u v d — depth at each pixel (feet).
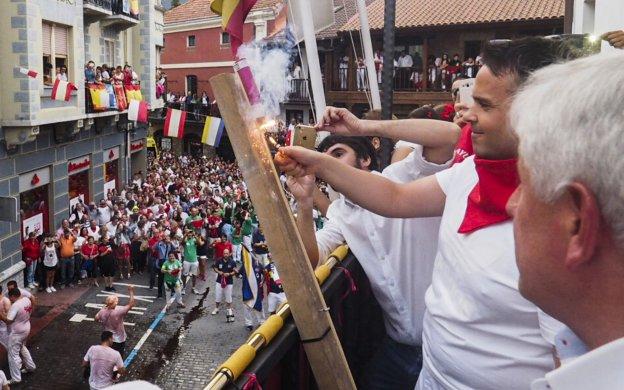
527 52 4.69
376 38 88.28
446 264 5.36
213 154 131.64
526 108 2.58
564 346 3.32
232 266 50.42
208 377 40.81
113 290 56.95
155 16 93.71
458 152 7.29
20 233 54.60
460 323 5.02
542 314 4.24
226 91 4.98
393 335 8.32
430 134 7.63
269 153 5.28
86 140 71.41
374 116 13.91
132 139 90.27
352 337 8.57
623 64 2.32
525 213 2.62
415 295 8.02
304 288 5.26
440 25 81.15
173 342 45.83
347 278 8.16
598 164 2.21
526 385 4.68
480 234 4.83
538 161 2.43
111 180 81.97
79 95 63.26
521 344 4.65
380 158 13.71
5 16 51.57
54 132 61.87
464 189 5.43
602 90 2.26
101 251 56.75
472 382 4.98
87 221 63.62
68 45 62.08
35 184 59.36
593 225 2.29
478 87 4.83
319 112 15.16
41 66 54.85
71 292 55.93
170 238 57.77
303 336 5.42
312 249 7.12
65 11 59.88
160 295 55.62
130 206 72.33
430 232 7.80
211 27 130.21
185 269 56.34
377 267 8.04
